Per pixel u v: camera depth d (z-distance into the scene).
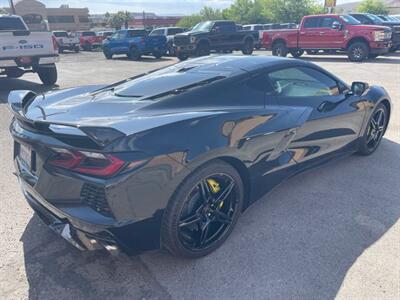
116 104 2.69
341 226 2.94
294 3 46.69
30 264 2.56
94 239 2.21
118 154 2.03
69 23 79.88
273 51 16.75
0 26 9.96
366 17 16.06
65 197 2.22
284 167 3.12
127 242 2.19
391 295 2.22
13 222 3.08
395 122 5.70
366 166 4.09
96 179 2.05
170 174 2.21
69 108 2.71
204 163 2.38
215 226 2.69
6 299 2.25
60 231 2.36
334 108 3.58
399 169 4.01
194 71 3.12
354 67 12.34
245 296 2.25
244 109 2.75
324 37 14.83
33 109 2.79
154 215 2.23
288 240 2.77
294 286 2.31
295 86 3.30
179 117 2.36
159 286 2.35
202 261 2.57
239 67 3.08
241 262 2.55
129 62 17.98
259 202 3.34
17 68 9.45
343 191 3.52
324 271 2.44
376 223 2.98
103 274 2.46
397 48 17.17
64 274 2.46
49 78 10.24
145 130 2.16
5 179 3.94
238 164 2.68
